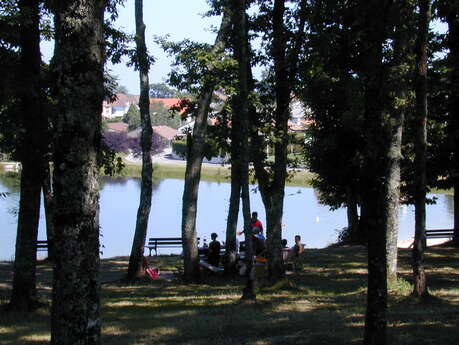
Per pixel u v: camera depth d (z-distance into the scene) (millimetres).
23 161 12523
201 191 66000
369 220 8047
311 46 16188
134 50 17594
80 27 5621
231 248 19781
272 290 15648
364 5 9281
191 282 18188
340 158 27219
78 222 5555
